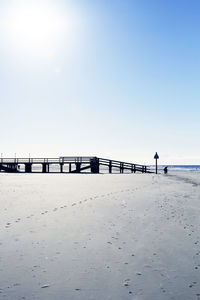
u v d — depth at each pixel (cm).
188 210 734
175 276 320
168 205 813
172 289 288
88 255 388
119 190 1211
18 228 534
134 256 385
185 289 288
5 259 370
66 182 1691
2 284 297
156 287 292
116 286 294
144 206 793
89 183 1611
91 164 3406
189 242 451
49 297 269
